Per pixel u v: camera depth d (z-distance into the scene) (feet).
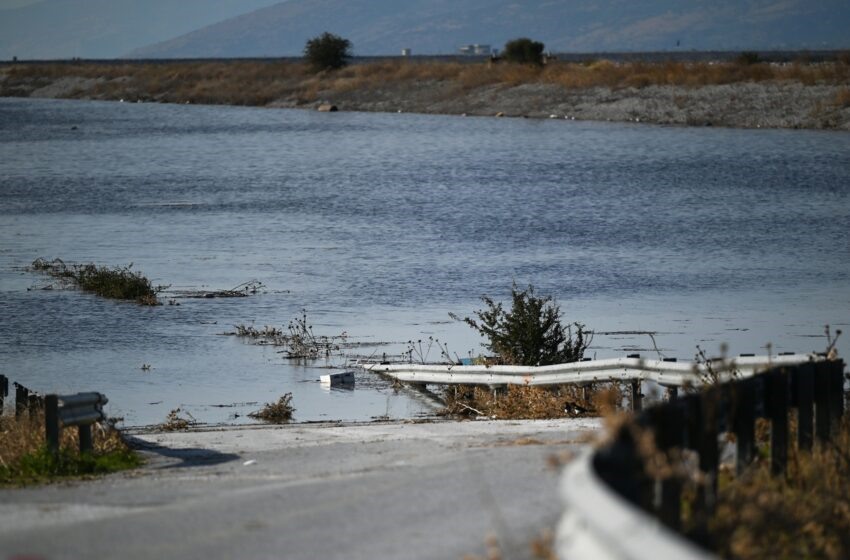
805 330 301.84
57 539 104.99
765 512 100.89
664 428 100.37
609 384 219.82
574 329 307.78
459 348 294.05
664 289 369.71
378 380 265.75
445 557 95.86
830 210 550.77
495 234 496.64
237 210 598.75
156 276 410.93
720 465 129.90
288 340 306.55
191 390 255.91
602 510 64.03
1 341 309.42
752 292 361.71
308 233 510.99
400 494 122.01
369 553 97.81
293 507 116.78
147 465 160.66
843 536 103.04
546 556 83.25
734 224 511.40
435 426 197.16
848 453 131.23
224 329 324.19
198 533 106.11
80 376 269.64
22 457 155.22
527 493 120.67
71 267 428.56
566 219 537.65
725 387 117.80
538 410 218.18
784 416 127.75
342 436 186.29
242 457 164.76
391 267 420.77
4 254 462.19
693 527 91.61
